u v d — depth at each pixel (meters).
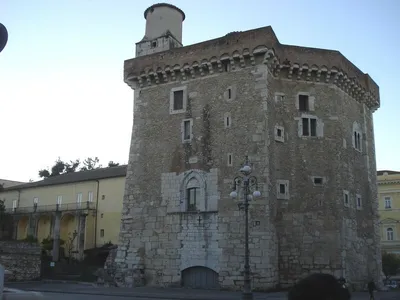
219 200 33.34
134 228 36.25
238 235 31.97
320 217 33.94
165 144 36.84
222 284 31.69
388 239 73.69
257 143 33.03
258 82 34.06
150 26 42.47
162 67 37.72
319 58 36.12
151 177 36.69
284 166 34.38
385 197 75.44
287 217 33.53
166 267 34.19
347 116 38.06
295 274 32.59
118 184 64.50
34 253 49.75
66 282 46.19
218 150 34.41
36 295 10.10
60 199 70.88
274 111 34.97
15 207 76.62
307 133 35.53
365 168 39.78
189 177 35.00
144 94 39.00
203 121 35.62
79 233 65.31
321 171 34.94
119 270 35.91
